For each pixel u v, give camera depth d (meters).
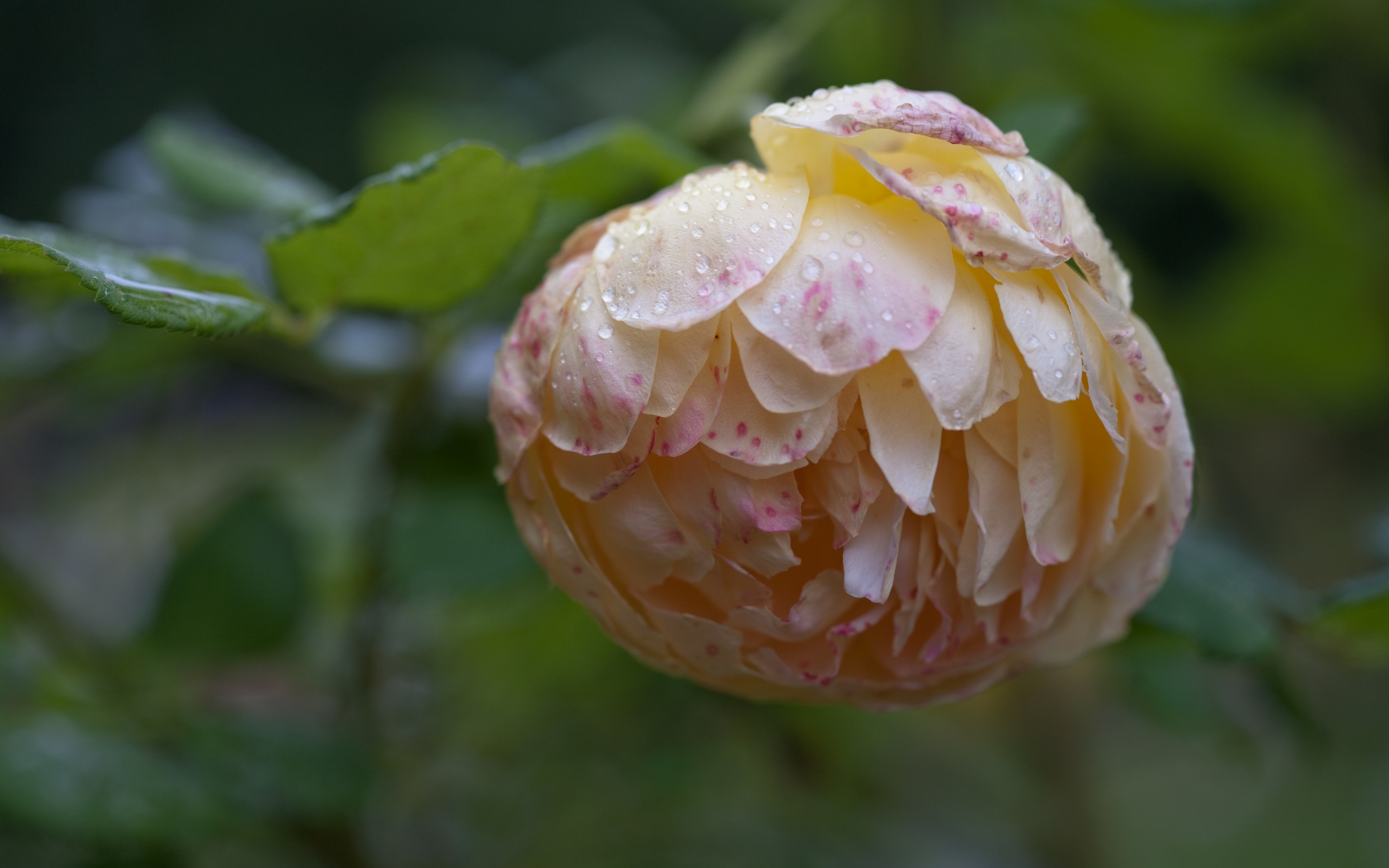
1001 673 0.41
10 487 0.70
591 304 0.39
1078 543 0.40
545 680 0.54
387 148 0.71
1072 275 0.39
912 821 0.66
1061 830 0.62
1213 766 0.89
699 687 0.53
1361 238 0.63
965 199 0.38
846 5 0.47
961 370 0.38
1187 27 0.48
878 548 0.39
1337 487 0.84
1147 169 0.78
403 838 0.52
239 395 0.80
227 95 1.04
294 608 0.48
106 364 0.48
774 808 0.62
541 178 0.40
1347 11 0.69
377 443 0.48
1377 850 0.84
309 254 0.41
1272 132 0.58
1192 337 0.67
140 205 0.51
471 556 0.46
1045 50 0.58
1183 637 0.43
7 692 0.47
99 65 1.00
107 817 0.44
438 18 1.11
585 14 1.10
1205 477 0.79
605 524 0.39
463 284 0.42
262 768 0.46
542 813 0.55
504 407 0.39
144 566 0.66
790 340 0.38
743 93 0.47
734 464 0.39
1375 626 0.42
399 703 0.51
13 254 0.37
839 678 0.40
